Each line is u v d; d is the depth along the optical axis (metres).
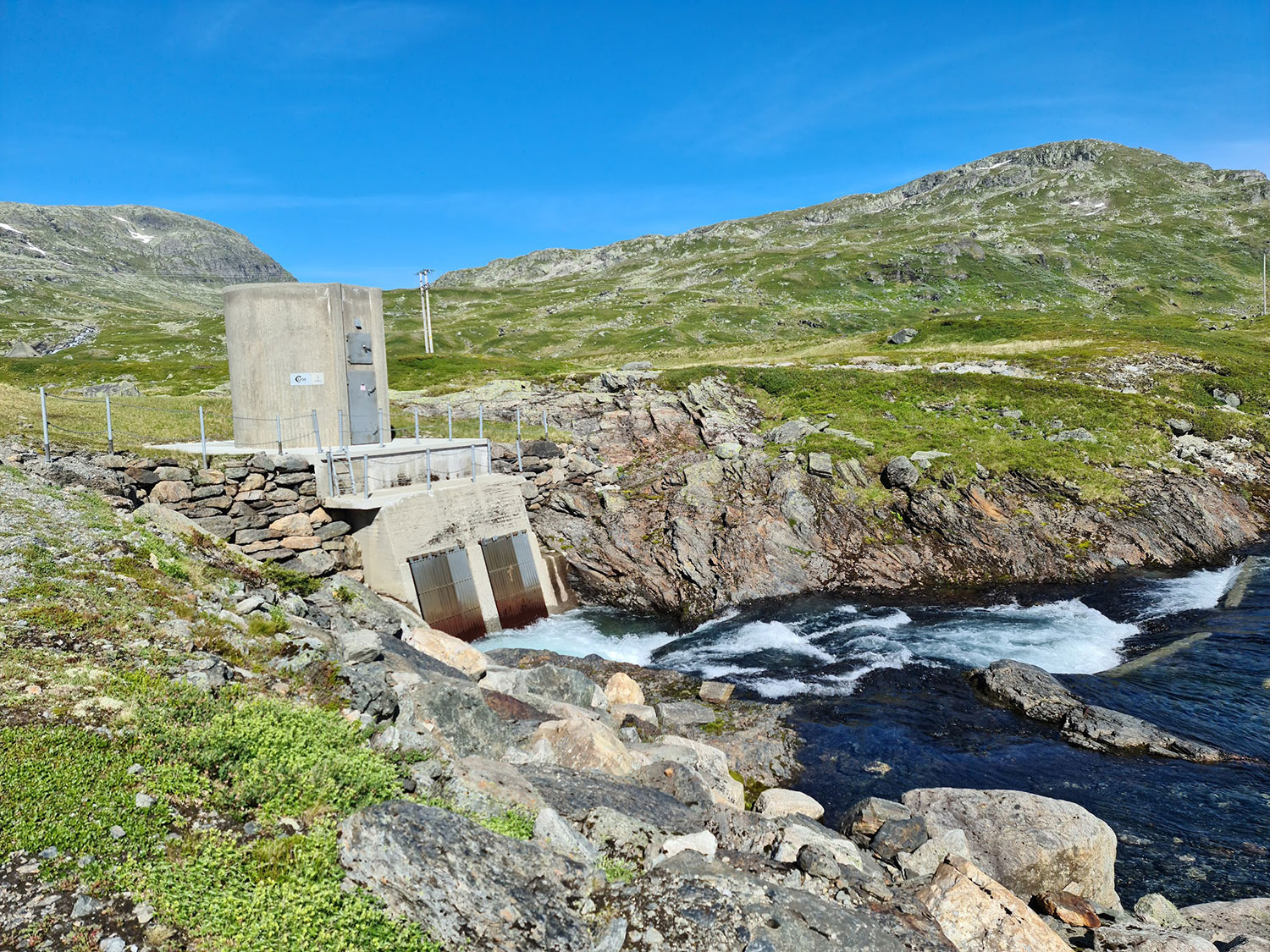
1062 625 26.80
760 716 19.59
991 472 37.16
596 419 43.94
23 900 6.57
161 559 15.27
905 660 23.88
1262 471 40.28
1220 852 13.75
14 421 23.47
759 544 32.62
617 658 25.47
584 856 9.22
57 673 10.06
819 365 56.94
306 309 27.56
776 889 8.77
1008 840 12.41
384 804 8.28
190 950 6.55
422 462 29.25
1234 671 21.88
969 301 148.25
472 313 178.12
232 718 10.09
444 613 26.53
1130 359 55.09
